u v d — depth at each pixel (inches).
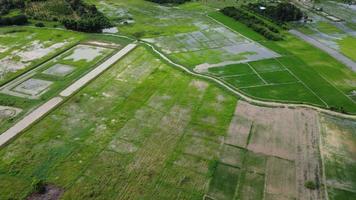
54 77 1898.4
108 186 1170.0
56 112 1574.8
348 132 1501.0
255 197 1147.9
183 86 1845.5
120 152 1334.9
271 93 1807.3
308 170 1275.8
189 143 1400.1
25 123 1486.2
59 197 1118.4
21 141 1374.3
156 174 1230.3
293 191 1178.0
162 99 1715.1
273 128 1513.3
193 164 1285.7
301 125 1540.4
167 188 1170.0
